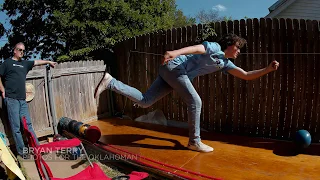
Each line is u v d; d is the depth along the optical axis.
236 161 3.66
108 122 6.36
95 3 10.72
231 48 3.66
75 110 6.25
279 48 4.31
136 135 5.14
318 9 8.95
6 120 5.00
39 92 5.54
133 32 11.25
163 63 3.20
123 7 10.98
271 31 4.34
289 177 3.13
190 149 4.20
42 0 12.04
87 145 4.97
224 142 4.50
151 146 4.43
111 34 11.15
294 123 4.36
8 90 4.58
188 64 3.79
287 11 9.72
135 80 6.48
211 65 3.71
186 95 3.88
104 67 6.84
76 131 5.07
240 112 4.83
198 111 3.95
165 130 5.42
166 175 3.39
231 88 4.87
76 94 6.27
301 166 3.42
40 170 3.13
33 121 5.45
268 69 3.73
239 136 4.81
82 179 2.82
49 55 13.34
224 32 4.78
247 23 4.54
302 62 4.16
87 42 11.21
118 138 4.99
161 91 4.15
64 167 4.26
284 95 4.38
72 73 6.09
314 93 4.14
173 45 5.45
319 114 4.15
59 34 11.66
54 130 5.74
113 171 4.01
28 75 5.29
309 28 4.04
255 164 3.53
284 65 4.30
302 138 3.78
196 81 5.34
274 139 4.55
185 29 5.22
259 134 4.71
